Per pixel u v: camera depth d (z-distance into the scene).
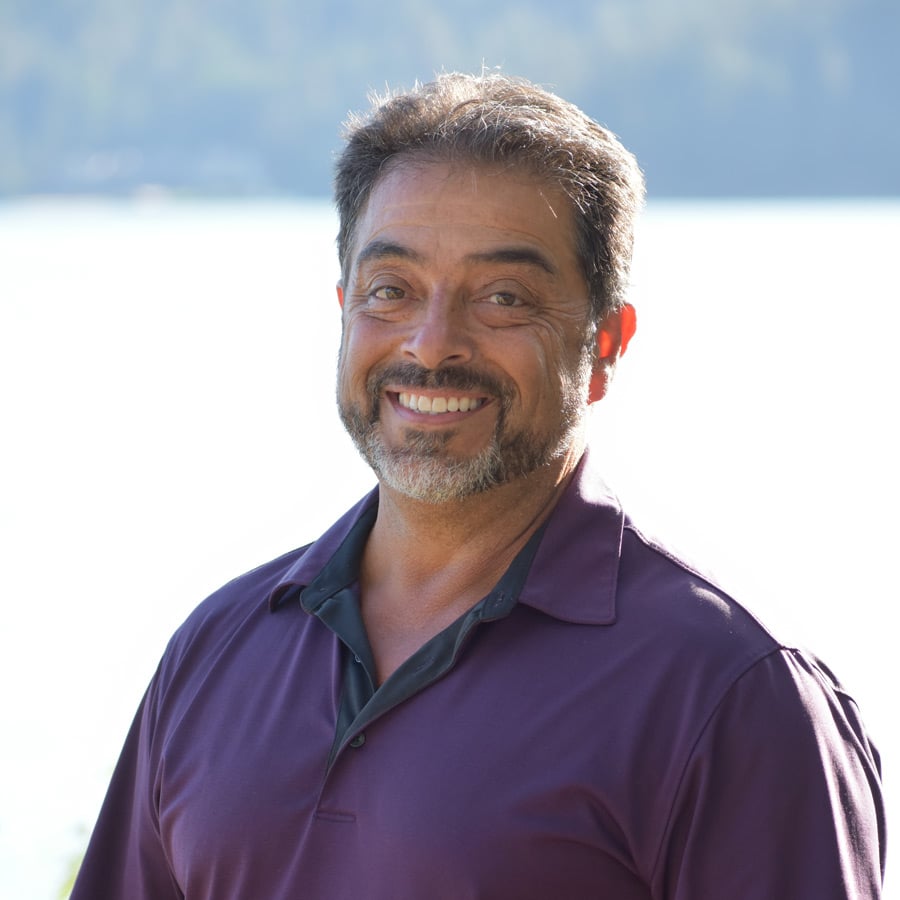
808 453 28.19
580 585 3.74
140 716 4.34
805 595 16.56
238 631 4.19
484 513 3.93
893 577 17.27
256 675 4.04
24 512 23.72
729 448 28.70
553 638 3.67
